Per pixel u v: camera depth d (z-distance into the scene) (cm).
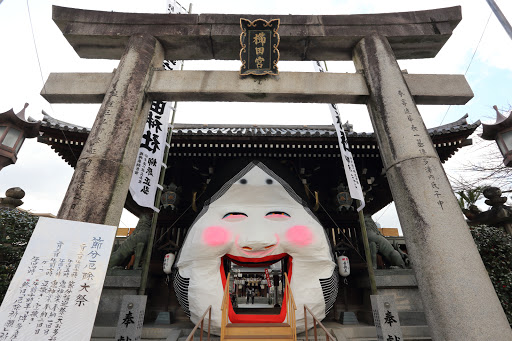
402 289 806
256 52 569
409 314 776
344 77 565
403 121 480
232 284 2166
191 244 690
